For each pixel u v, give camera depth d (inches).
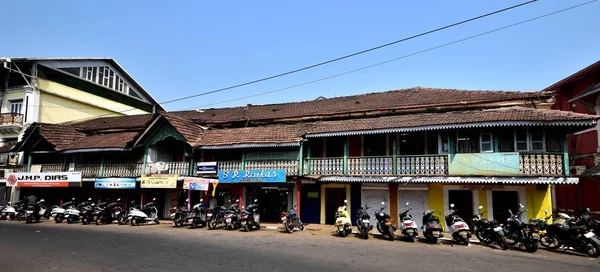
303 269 307.4
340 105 817.5
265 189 773.9
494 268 326.3
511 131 571.5
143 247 407.8
